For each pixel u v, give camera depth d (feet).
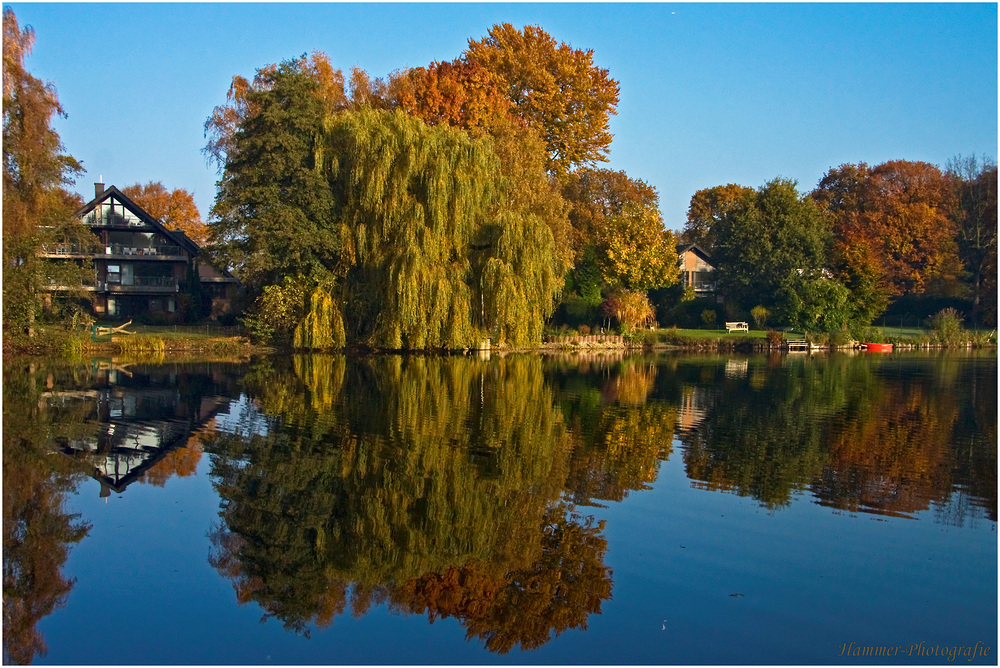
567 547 32.71
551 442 51.62
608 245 167.43
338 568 30.68
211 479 42.09
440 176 103.35
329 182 116.37
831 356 142.00
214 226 123.85
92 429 54.60
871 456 48.37
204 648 24.59
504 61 170.30
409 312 102.47
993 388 84.84
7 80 91.56
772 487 41.27
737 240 192.75
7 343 105.81
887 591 28.40
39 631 25.49
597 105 181.47
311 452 47.93
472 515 36.47
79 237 108.88
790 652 24.30
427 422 57.93
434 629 25.90
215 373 89.86
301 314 116.98
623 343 154.40
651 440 52.80
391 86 148.66
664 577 29.60
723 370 107.55
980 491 40.70
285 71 118.93
